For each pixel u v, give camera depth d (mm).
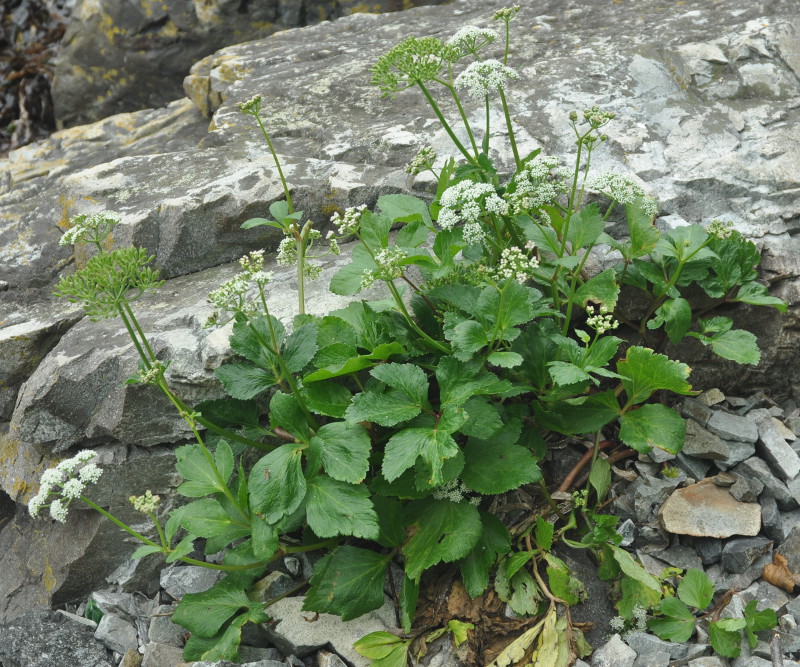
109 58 1761
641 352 979
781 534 1028
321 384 998
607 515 1006
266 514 938
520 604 975
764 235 1132
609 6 1491
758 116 1231
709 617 975
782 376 1128
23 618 1043
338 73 1414
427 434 929
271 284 1121
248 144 1307
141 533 1061
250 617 972
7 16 2037
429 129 1262
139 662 1006
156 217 1171
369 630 989
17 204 1320
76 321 1132
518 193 998
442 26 1523
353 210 1007
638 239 1063
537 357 1014
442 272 1001
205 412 1020
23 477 1098
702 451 1063
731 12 1392
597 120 1002
